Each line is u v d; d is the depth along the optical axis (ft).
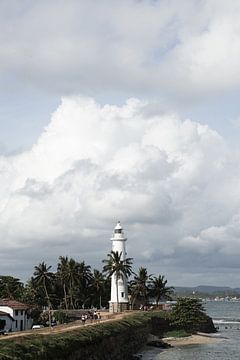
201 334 508.12
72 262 580.71
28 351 193.88
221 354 372.38
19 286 616.80
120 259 559.38
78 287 585.22
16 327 381.81
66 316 459.73
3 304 384.88
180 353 377.91
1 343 191.31
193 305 513.86
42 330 289.53
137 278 604.08
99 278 597.93
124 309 549.54
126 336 347.36
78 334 256.32
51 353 206.59
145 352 381.81
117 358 310.45
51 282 547.49
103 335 287.69
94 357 260.42
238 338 490.90
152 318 472.03
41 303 565.94
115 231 575.79
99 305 609.83
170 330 499.10
